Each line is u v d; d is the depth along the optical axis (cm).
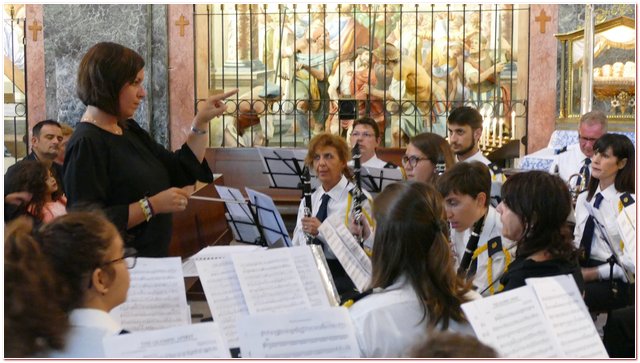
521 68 985
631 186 459
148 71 954
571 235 288
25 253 197
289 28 1016
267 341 205
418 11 1002
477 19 995
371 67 1012
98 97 335
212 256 335
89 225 208
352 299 244
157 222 352
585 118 600
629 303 424
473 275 330
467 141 508
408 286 236
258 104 1020
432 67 1006
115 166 340
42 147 555
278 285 254
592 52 788
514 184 286
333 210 456
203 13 991
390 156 897
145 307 253
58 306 197
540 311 208
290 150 565
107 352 187
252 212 460
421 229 235
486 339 201
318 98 1020
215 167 934
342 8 1012
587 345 207
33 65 962
